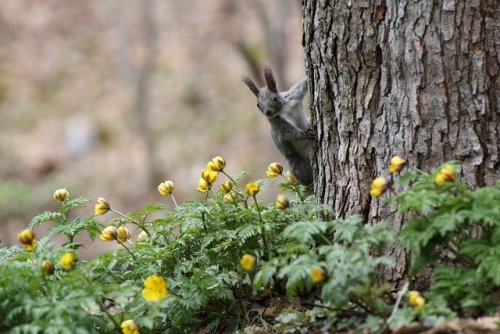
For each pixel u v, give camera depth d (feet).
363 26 27.99
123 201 100.37
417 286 27.04
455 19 26.55
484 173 26.71
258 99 36.29
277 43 92.38
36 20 138.51
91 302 24.31
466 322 22.93
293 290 23.66
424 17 26.81
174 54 127.03
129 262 29.81
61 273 28.30
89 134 112.16
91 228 30.40
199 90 119.24
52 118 119.03
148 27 112.27
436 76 26.91
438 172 24.02
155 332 27.89
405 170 27.68
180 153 106.52
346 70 28.68
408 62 27.22
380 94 28.09
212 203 31.48
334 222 25.00
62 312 23.56
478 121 26.71
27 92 124.26
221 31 129.80
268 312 28.55
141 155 106.83
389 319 23.39
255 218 30.22
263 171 100.01
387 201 24.43
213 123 112.16
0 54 131.75
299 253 27.45
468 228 26.18
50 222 85.35
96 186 103.09
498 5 26.45
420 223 24.06
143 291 25.95
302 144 36.94
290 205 31.94
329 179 30.40
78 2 142.20
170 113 115.44
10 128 117.39
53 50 132.87
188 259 29.99
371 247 28.14
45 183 104.12
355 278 23.31
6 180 105.60
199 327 29.09
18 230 91.76
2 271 24.44
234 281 27.94
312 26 29.86
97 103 120.26
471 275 23.79
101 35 135.23
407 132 27.53
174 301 27.07
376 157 28.48
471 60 26.61
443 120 26.96
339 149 29.71
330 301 23.84
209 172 30.58
